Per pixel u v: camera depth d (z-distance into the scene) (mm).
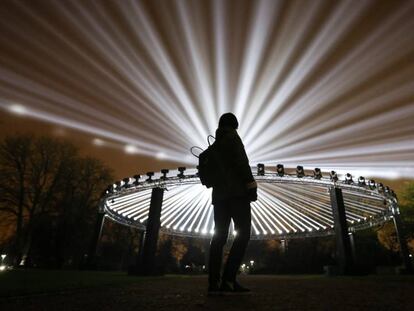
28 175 26453
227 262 2713
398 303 1880
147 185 14930
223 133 3230
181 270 23906
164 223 23438
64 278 5289
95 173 29562
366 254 26328
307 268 25219
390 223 25469
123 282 4910
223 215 2889
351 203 18766
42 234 25766
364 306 1741
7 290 2592
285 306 1749
